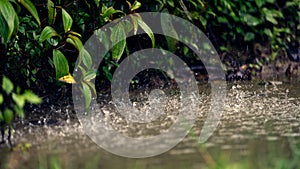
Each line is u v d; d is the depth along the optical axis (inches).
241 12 309.0
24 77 207.9
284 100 221.6
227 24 308.0
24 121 184.1
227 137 158.6
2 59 193.8
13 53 199.3
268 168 126.3
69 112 199.9
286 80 285.4
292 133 162.1
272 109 202.1
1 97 147.3
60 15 220.1
